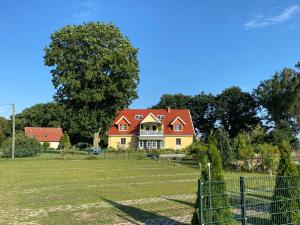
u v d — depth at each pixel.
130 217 14.91
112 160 50.84
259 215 12.28
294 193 11.36
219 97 111.06
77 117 69.88
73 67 66.69
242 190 10.48
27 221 14.39
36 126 121.75
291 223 11.23
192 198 19.50
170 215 15.23
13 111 55.78
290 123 81.75
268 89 99.69
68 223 13.95
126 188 23.31
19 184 25.58
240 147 38.28
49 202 18.47
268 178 11.62
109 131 88.94
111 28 68.25
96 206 17.33
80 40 67.12
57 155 62.03
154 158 54.00
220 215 10.19
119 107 70.06
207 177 10.38
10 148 58.12
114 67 66.94
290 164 11.59
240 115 108.50
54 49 67.19
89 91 66.31
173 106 114.00
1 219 14.80
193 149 44.31
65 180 27.78
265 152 37.88
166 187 23.73
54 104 121.00
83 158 54.50
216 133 39.41
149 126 88.00
